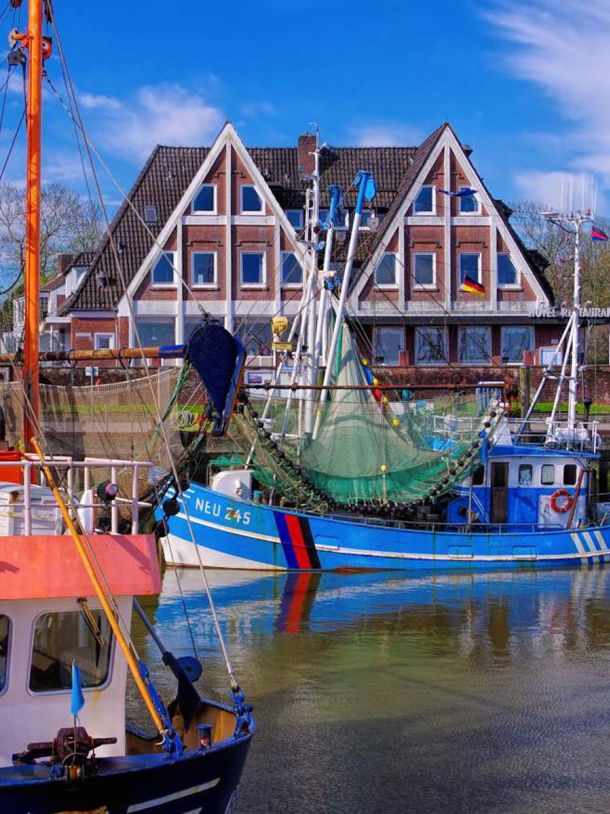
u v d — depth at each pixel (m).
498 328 51.16
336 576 29.08
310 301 32.66
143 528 16.73
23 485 11.13
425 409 31.42
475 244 51.22
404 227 50.97
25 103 14.34
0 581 9.90
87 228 66.38
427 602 25.34
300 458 29.48
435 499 30.75
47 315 55.97
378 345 50.84
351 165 56.91
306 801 12.86
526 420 34.69
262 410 32.22
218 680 18.12
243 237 50.75
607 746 14.92
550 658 19.86
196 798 9.70
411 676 18.52
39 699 10.20
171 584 27.23
